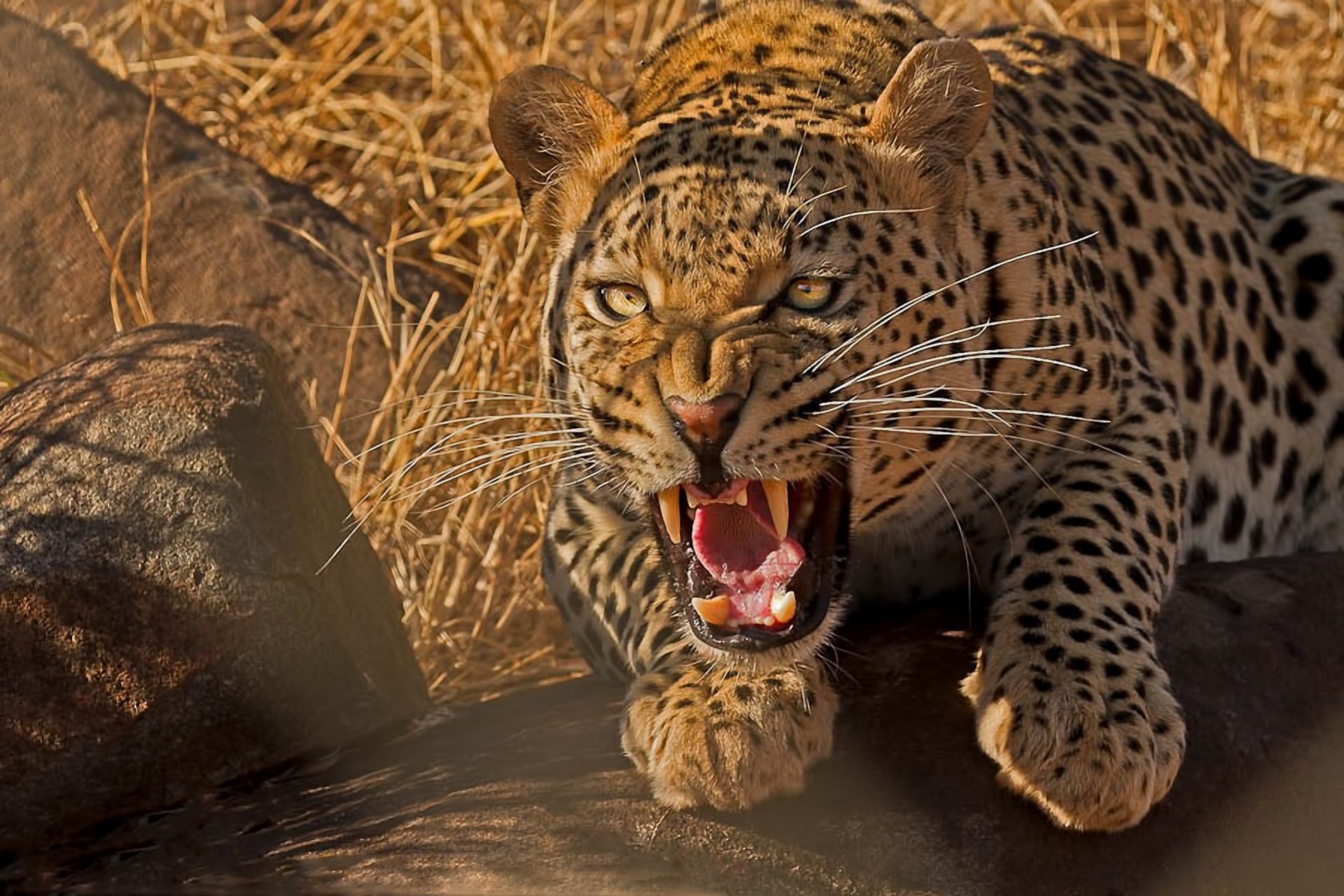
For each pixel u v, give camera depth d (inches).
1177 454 371.2
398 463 482.3
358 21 737.6
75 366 376.2
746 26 378.6
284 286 548.4
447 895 288.2
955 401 334.6
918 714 322.3
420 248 630.5
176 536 343.0
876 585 377.1
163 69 701.3
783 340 305.1
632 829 301.0
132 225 557.9
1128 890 304.8
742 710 300.8
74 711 335.0
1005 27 460.8
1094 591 327.9
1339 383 448.8
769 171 312.0
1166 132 443.5
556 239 349.1
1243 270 441.4
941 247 335.0
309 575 354.9
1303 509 453.4
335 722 353.1
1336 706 343.9
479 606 484.1
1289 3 759.1
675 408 298.8
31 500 344.2
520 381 491.2
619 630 361.4
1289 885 317.1
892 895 295.1
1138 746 297.4
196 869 306.5
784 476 306.8
